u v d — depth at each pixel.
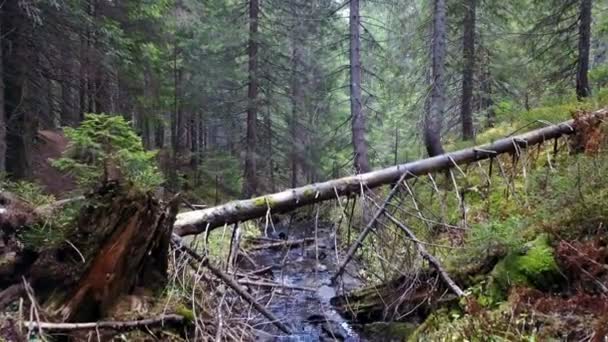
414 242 6.08
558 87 13.84
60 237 3.91
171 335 3.98
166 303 4.12
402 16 13.23
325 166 18.77
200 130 23.97
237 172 17.94
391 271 6.44
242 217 5.75
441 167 7.07
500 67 15.84
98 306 3.88
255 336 5.37
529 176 7.38
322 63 18.58
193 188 17.34
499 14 14.55
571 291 4.43
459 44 15.58
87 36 10.83
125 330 3.79
